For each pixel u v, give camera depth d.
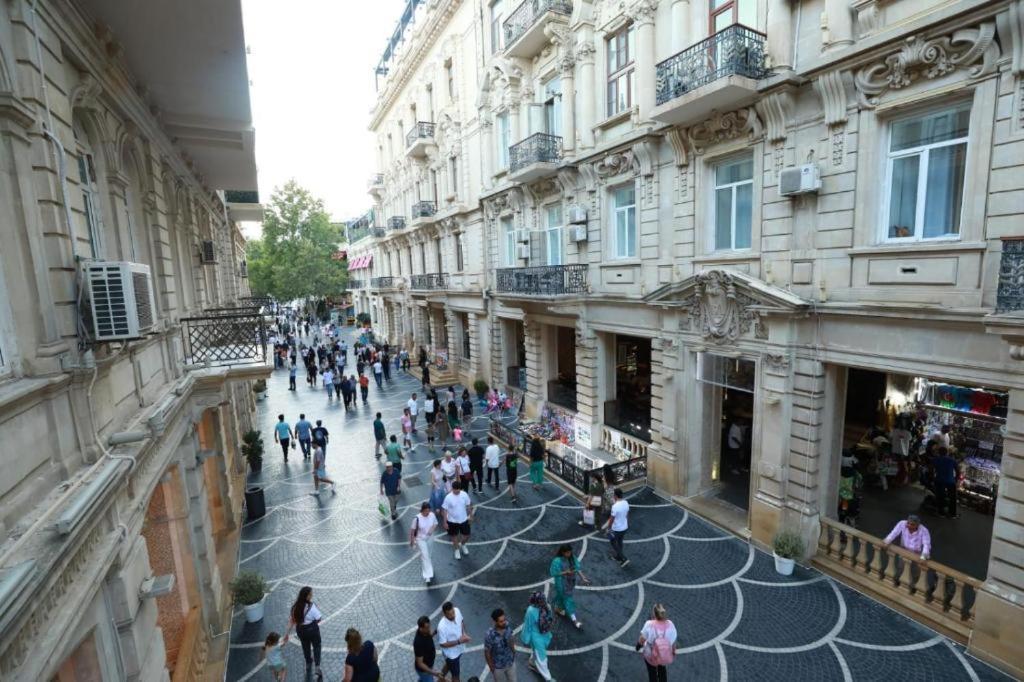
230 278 21.94
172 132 10.34
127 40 6.71
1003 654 6.72
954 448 11.52
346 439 18.19
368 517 12.13
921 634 7.48
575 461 14.52
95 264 4.53
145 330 5.04
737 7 9.84
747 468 13.30
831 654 7.22
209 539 8.70
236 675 7.41
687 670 7.06
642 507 11.88
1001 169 6.65
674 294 11.46
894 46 7.43
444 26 23.38
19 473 3.47
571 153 14.84
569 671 7.16
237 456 14.78
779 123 9.07
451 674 6.88
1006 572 6.73
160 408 5.87
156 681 5.07
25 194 3.92
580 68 14.12
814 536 9.32
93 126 6.04
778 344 9.28
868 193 8.10
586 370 15.20
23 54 4.02
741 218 10.44
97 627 4.04
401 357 30.92
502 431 16.27
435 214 26.73
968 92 6.97
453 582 9.38
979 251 6.90
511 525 11.41
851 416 13.78
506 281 17.27
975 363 6.94
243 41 6.94
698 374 11.61
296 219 47.50
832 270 8.62
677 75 10.05
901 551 8.08
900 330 7.77
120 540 4.32
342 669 7.43
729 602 8.45
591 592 8.88
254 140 11.04
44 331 4.00
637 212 12.73
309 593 7.21
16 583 2.62
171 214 9.97
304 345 42.00
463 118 22.08
